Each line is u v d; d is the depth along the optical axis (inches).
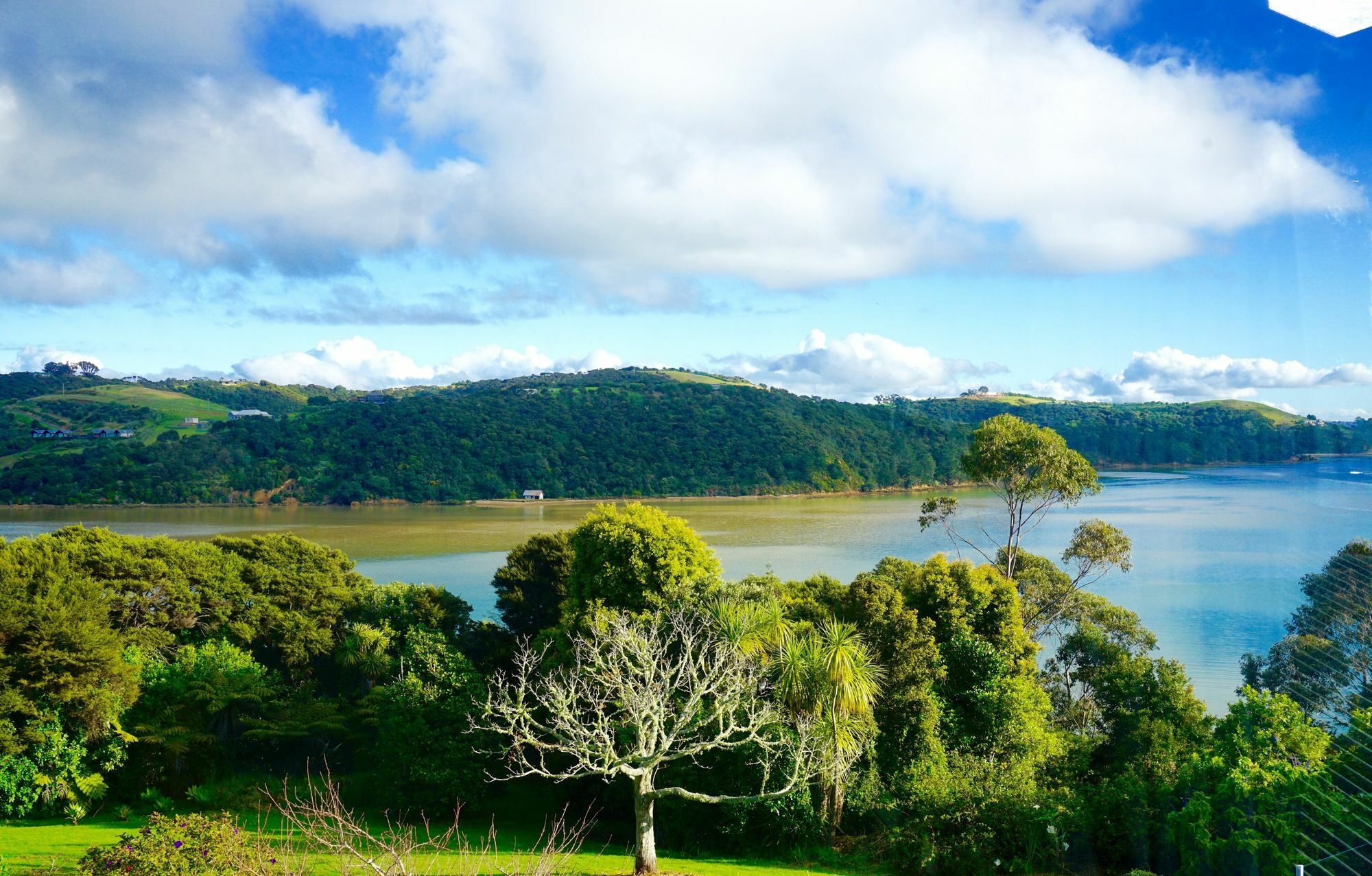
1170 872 562.6
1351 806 376.8
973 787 860.6
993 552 1708.9
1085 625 1202.6
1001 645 1206.3
